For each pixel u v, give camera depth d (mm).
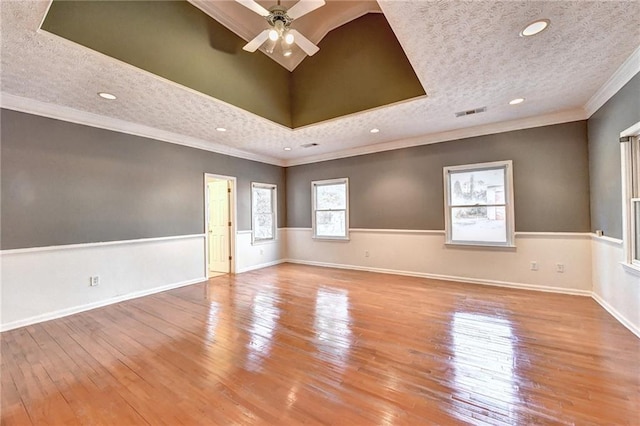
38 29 2025
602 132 3287
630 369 2029
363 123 4250
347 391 1848
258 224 6344
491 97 3352
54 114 3383
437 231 4918
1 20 1904
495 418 1581
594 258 3668
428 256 5027
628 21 2000
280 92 4352
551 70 2715
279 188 6852
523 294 3930
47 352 2432
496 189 4434
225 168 5590
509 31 2117
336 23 3963
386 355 2307
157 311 3473
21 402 1777
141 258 4219
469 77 2842
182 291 4391
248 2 2467
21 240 3113
